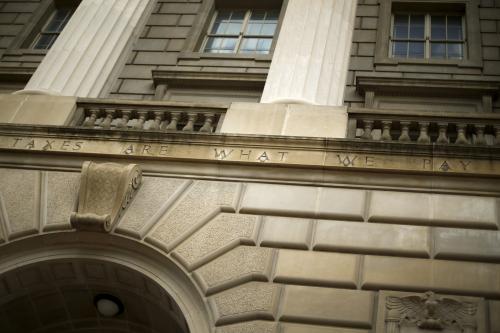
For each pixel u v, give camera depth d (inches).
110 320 483.5
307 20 586.6
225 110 505.7
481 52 617.6
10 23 740.7
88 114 530.9
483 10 658.8
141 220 442.0
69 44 605.3
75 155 483.5
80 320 488.7
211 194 448.5
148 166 470.3
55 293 469.4
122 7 665.0
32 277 454.0
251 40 676.7
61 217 449.7
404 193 429.7
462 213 413.7
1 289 453.4
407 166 436.1
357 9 676.7
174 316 429.1
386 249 402.3
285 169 451.5
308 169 448.5
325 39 568.4
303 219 426.6
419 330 364.2
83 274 452.1
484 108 562.6
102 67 602.2
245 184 451.5
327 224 420.8
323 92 524.1
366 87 582.6
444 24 668.1
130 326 480.4
